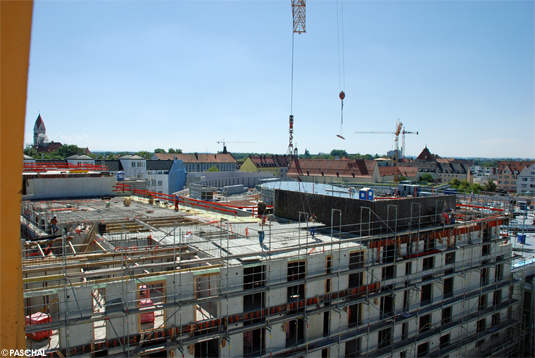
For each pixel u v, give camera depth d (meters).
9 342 7.71
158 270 27.27
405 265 34.75
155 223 38.12
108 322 21.69
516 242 61.28
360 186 91.38
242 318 25.91
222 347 25.11
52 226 31.23
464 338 40.53
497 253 44.84
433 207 38.50
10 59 6.96
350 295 30.95
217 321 25.02
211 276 26.08
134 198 58.75
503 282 45.75
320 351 28.97
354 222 35.19
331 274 29.31
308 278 28.30
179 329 23.62
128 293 22.03
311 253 28.84
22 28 6.99
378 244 32.47
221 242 30.00
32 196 52.19
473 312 41.69
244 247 28.66
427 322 37.56
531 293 50.03
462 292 40.00
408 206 36.28
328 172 162.00
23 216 41.62
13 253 7.64
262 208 47.06
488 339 44.09
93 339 21.25
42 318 22.38
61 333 20.45
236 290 25.34
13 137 7.24
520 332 47.59
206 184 144.50
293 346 28.05
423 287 39.72
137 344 22.44
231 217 45.56
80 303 20.66
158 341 23.41
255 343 28.50
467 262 40.19
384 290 33.22
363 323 31.95
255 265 26.00
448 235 38.44
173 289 23.34
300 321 29.64
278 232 34.03
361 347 31.78
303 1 88.19
